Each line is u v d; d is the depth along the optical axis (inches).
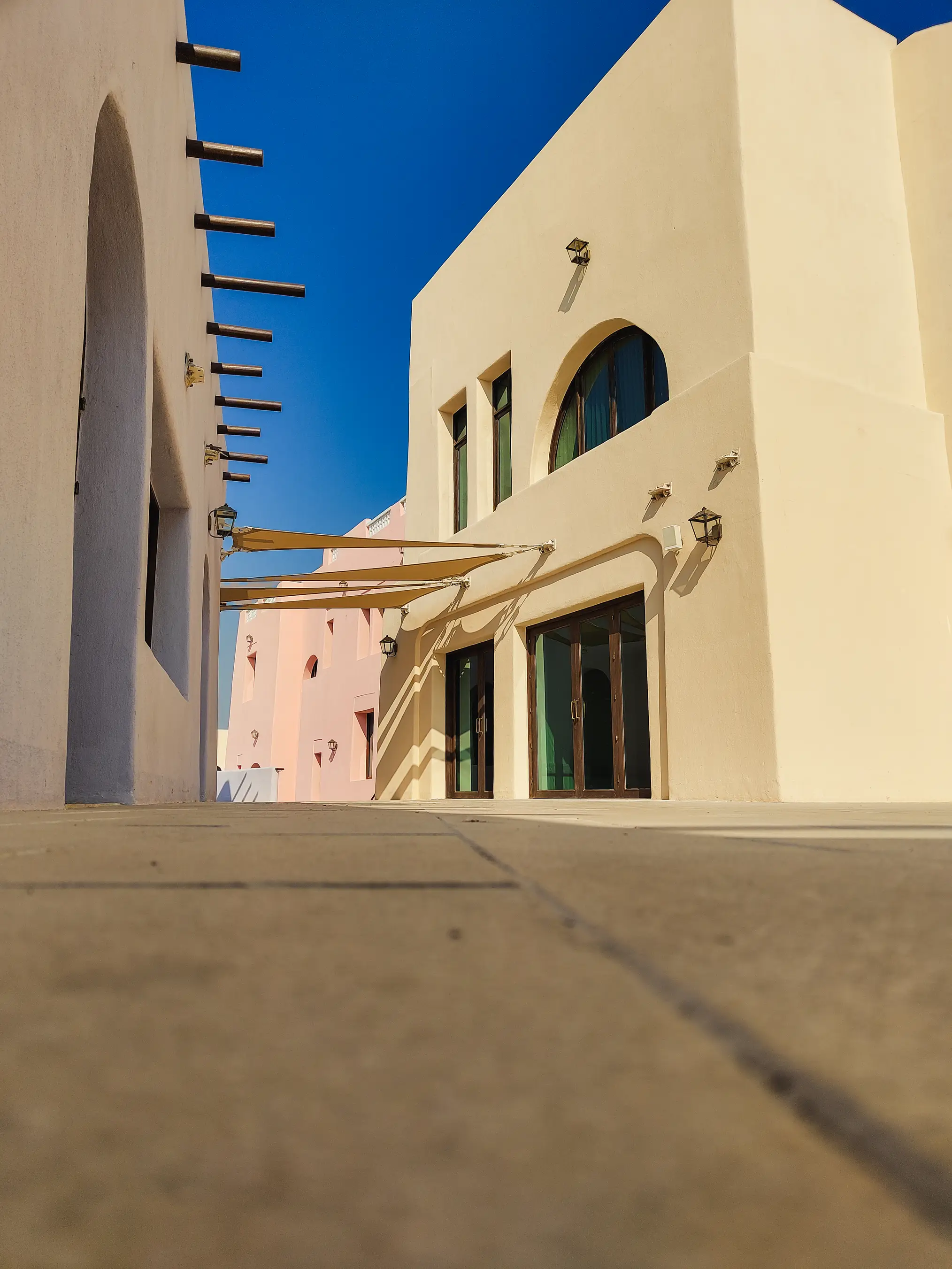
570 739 460.8
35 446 156.0
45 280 161.2
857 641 348.5
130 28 239.8
